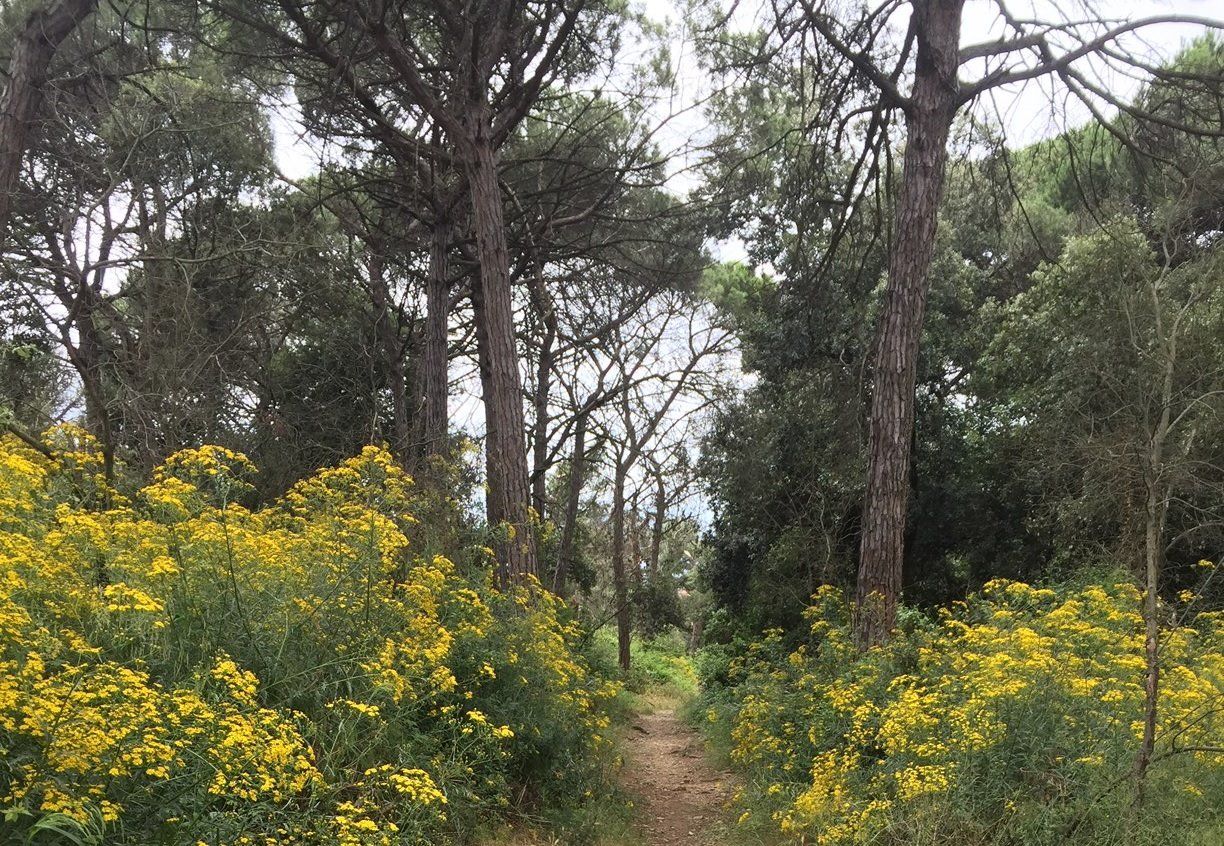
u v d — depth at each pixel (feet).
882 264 55.77
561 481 99.81
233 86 45.21
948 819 17.01
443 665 20.39
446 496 29.12
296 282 55.57
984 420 56.80
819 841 18.90
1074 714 17.63
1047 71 34.65
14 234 45.16
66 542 15.67
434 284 50.47
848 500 56.34
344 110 45.11
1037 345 46.34
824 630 35.06
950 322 59.36
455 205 49.55
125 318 47.85
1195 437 30.22
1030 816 16.21
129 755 10.66
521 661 23.76
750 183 53.78
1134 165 40.16
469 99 38.83
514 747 22.36
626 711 52.13
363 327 62.90
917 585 58.65
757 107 48.34
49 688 10.57
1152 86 36.19
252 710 13.96
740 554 67.92
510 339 37.17
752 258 62.08
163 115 44.04
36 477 18.42
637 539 112.06
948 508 55.93
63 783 10.30
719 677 62.59
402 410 61.00
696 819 26.23
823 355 60.85
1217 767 16.61
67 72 43.62
